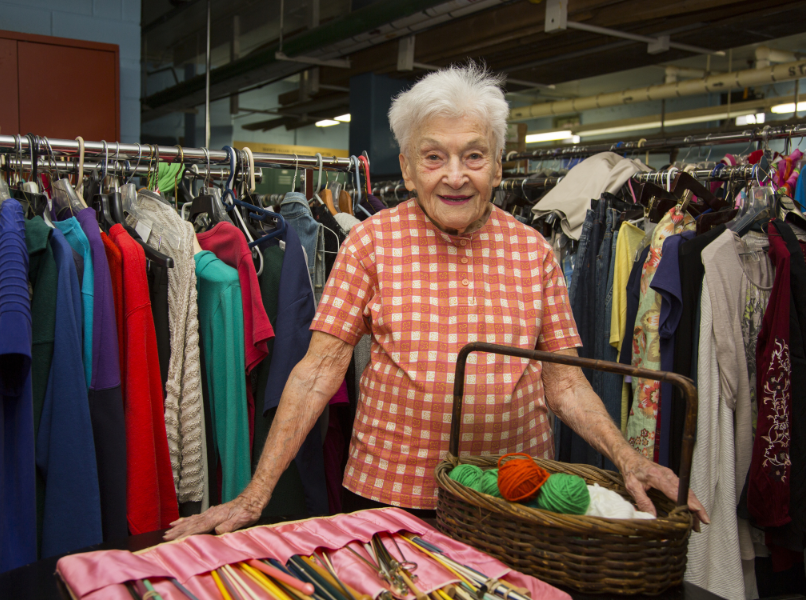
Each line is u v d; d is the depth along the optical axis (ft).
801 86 18.34
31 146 4.59
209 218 5.05
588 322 6.31
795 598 6.10
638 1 9.38
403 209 3.69
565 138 26.30
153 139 16.06
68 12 10.39
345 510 4.39
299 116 18.48
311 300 4.56
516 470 2.67
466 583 2.47
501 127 3.37
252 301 4.36
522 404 3.57
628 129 24.04
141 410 4.00
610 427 3.33
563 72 13.73
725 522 5.19
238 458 4.46
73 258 3.87
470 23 11.33
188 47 15.12
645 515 2.68
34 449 3.61
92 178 4.95
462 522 2.80
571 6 9.73
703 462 5.12
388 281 3.50
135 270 4.05
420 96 3.28
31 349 3.66
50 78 9.21
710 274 5.16
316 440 4.65
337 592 2.38
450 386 3.41
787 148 6.46
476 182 3.30
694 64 20.74
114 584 2.39
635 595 2.53
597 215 6.36
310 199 5.89
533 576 2.58
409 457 3.46
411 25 10.74
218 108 15.98
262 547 2.72
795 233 5.57
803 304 5.14
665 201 6.20
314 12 12.46
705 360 5.14
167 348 4.34
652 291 5.63
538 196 8.70
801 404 5.13
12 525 3.51
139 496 3.96
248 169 5.40
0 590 2.58
